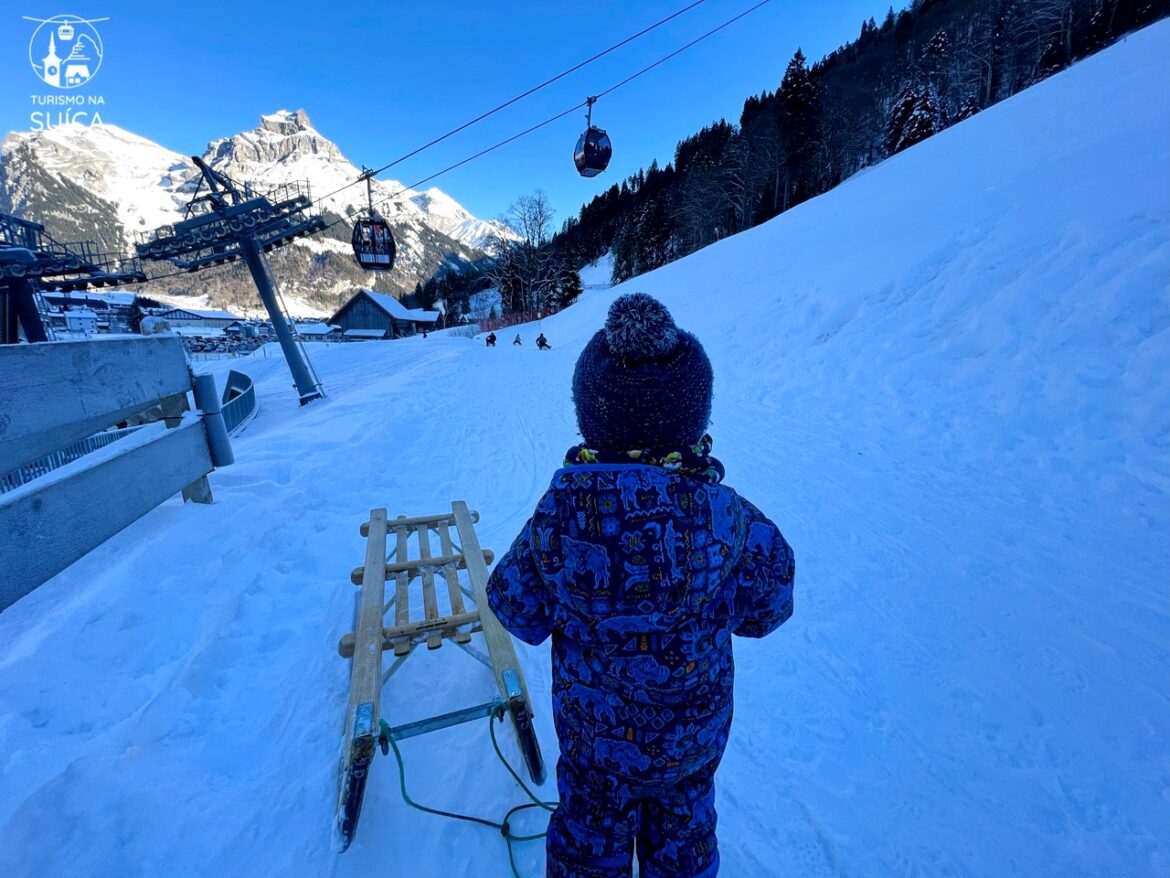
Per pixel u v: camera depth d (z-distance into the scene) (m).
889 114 58.38
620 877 1.26
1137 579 3.00
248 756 1.96
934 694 2.41
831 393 6.67
